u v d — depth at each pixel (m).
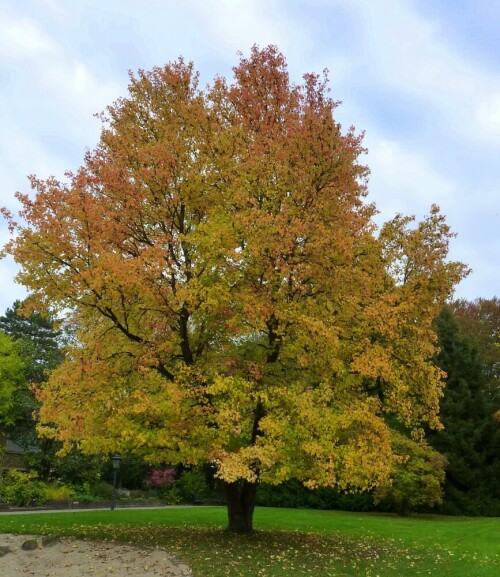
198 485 30.58
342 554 11.66
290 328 10.81
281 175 11.37
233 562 9.95
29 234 10.51
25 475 24.95
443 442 28.64
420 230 12.23
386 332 10.95
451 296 12.20
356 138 12.12
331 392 10.38
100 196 11.77
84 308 12.20
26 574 9.16
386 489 24.88
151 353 11.23
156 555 10.48
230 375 11.33
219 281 11.02
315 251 10.77
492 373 37.38
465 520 23.89
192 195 12.18
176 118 13.02
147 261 10.41
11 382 27.84
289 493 29.12
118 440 10.73
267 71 12.76
